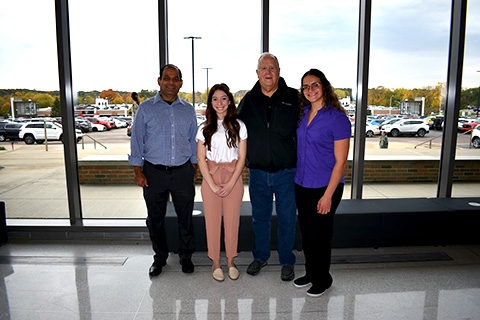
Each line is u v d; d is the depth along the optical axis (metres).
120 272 2.48
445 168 3.28
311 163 2.00
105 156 5.73
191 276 2.41
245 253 2.80
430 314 1.92
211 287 2.25
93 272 2.48
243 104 2.29
